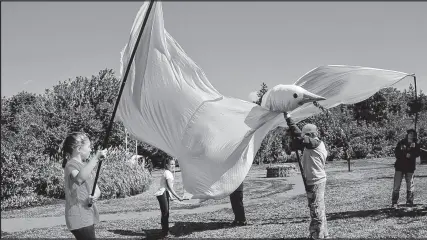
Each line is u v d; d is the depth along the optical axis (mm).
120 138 20109
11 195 14016
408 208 7840
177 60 6273
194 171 6637
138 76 6262
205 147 6473
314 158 5883
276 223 7867
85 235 4184
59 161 17188
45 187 15508
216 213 9828
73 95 21391
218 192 6574
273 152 16141
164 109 6535
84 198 4207
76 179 4105
